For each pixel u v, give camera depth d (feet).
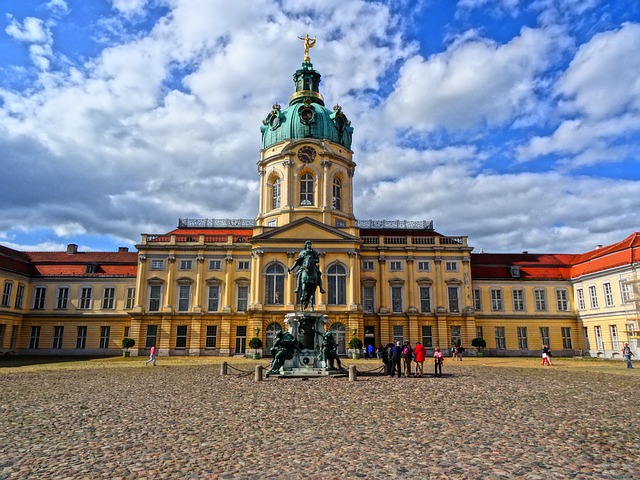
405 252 210.18
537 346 210.79
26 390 78.23
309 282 105.60
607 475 31.63
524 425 47.60
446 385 83.35
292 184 212.23
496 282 216.54
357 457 35.99
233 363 151.53
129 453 37.47
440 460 35.09
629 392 74.74
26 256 224.53
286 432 44.57
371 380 91.04
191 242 210.59
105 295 214.48
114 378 99.35
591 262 204.23
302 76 238.89
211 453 37.35
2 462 35.04
